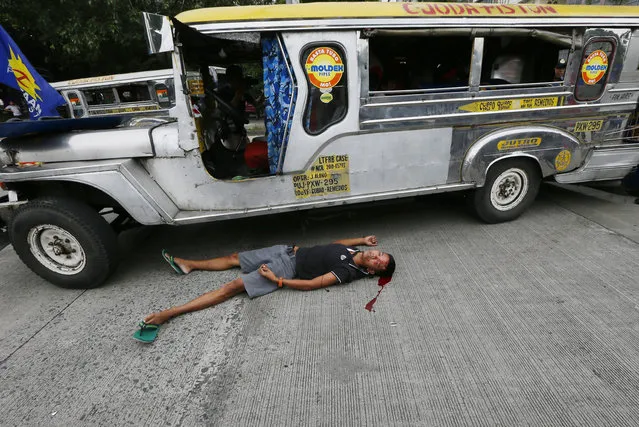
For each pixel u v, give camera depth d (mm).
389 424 1701
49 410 1875
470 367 1988
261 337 2316
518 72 3645
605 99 3430
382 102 2994
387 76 3605
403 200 4027
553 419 1679
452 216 4012
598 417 1677
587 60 3256
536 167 3549
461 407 1762
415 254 3238
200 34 2637
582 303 2447
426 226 3803
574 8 3145
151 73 8164
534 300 2508
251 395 1897
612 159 3656
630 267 2830
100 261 2826
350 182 3166
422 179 3312
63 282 2910
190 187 2979
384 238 3590
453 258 3125
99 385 2018
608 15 3162
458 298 2582
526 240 3363
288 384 1951
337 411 1779
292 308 2586
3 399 1952
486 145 3271
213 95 3336
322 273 2809
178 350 2246
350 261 2777
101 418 1816
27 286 3102
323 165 3066
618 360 1980
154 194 2848
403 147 3162
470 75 3092
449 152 3283
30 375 2109
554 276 2773
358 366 2041
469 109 3174
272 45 2746
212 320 2504
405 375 1962
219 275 3092
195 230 4055
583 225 3598
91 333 2453
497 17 2953
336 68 2852
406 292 2689
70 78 12398
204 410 1828
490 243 3350
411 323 2359
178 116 2760
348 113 2963
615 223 3588
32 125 2590
